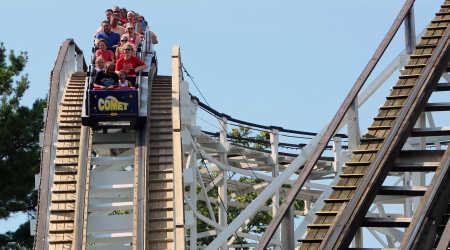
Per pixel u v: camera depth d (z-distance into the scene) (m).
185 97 33.03
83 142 27.56
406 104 18.08
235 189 49.03
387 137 17.31
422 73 18.97
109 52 29.77
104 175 27.30
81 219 24.62
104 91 27.75
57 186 26.17
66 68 32.31
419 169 17.03
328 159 46.25
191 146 36.44
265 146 57.75
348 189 16.80
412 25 21.12
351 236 15.78
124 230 26.27
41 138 28.48
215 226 39.41
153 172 26.52
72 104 30.09
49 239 24.31
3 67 42.69
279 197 47.66
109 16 32.59
